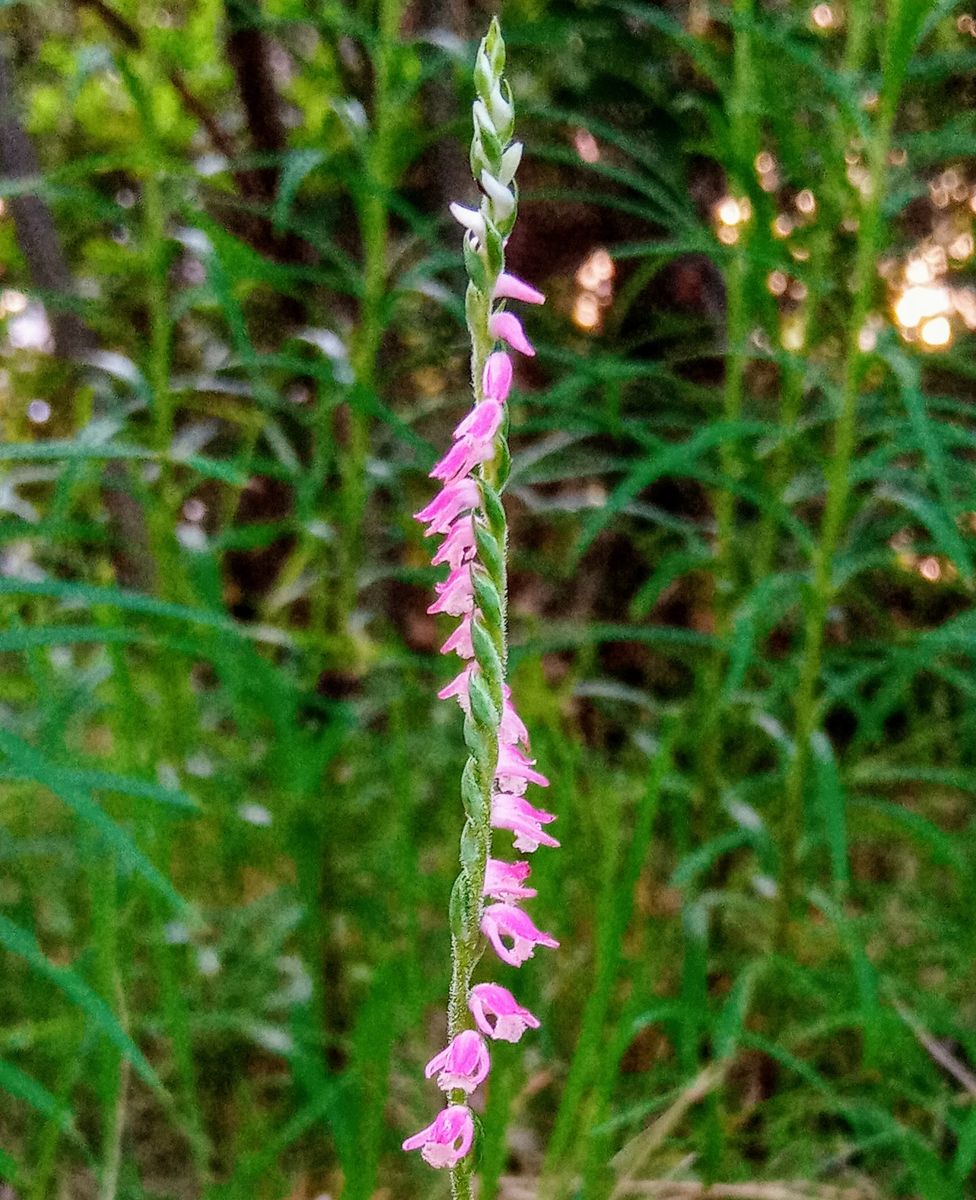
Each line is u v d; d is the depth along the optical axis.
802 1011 0.27
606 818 0.27
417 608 0.42
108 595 0.16
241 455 0.31
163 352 0.26
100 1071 0.20
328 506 0.30
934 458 0.18
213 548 0.26
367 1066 0.20
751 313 0.25
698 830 0.29
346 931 0.31
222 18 0.36
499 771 0.12
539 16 0.33
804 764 0.23
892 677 0.24
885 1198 0.23
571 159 0.23
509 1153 0.25
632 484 0.19
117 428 0.22
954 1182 0.20
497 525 0.11
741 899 0.24
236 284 0.27
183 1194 0.25
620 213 0.41
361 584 0.27
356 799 0.28
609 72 0.33
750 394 0.37
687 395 0.28
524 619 0.31
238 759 0.30
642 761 0.37
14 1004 0.27
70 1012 0.25
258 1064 0.29
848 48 0.22
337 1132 0.20
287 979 0.30
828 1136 0.26
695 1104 0.25
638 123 0.35
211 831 0.30
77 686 0.22
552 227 0.43
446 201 0.34
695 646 0.32
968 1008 0.27
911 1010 0.24
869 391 0.25
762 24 0.23
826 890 0.34
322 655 0.28
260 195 0.32
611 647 0.45
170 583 0.26
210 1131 0.26
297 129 0.35
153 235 0.25
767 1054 0.26
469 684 0.11
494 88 0.11
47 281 0.30
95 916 0.20
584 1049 0.19
